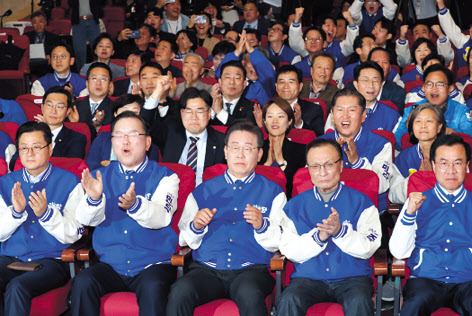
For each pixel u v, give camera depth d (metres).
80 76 6.90
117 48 8.05
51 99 4.75
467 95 5.86
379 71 5.02
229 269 3.39
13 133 4.60
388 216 4.19
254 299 3.11
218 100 5.09
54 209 3.47
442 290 3.21
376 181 3.54
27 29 9.09
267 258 3.44
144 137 3.58
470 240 3.29
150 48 8.12
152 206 3.40
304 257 3.26
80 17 8.60
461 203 3.34
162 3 9.39
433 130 4.04
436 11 8.36
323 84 6.00
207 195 3.53
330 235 3.25
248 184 3.52
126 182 3.60
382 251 3.34
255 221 3.23
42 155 3.64
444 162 3.27
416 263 3.33
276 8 10.25
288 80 5.27
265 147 4.31
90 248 3.47
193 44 8.14
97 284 3.30
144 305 3.23
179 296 3.14
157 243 3.54
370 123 5.03
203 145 4.35
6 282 3.46
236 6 10.27
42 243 3.61
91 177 3.34
